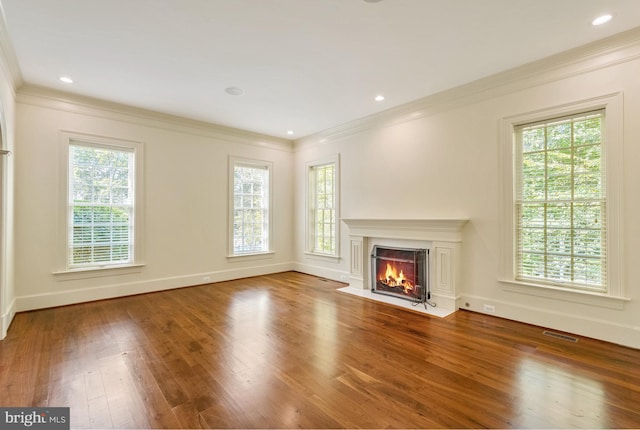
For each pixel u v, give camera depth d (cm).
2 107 292
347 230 539
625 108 276
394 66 331
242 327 331
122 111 448
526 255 342
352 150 527
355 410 192
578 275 308
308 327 331
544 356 261
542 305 326
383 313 377
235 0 229
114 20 253
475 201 374
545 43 288
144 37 278
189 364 250
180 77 357
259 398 204
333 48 296
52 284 397
